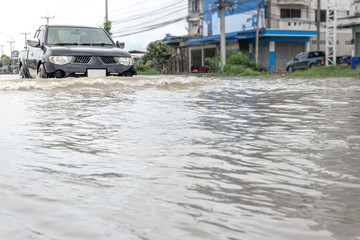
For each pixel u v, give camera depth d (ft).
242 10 124.98
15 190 4.07
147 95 16.49
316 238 2.90
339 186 4.24
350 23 76.33
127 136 7.37
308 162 5.35
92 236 2.96
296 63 94.53
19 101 14.10
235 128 8.36
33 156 5.74
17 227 3.12
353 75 51.11
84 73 25.43
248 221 3.25
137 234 3.00
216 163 5.31
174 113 10.80
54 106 12.51
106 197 3.88
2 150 6.15
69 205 3.64
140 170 4.94
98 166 5.16
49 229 3.09
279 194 3.97
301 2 117.91
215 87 22.21
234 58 95.09
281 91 19.74
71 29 29.14
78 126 8.59
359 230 3.04
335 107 12.54
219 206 3.63
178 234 3.00
